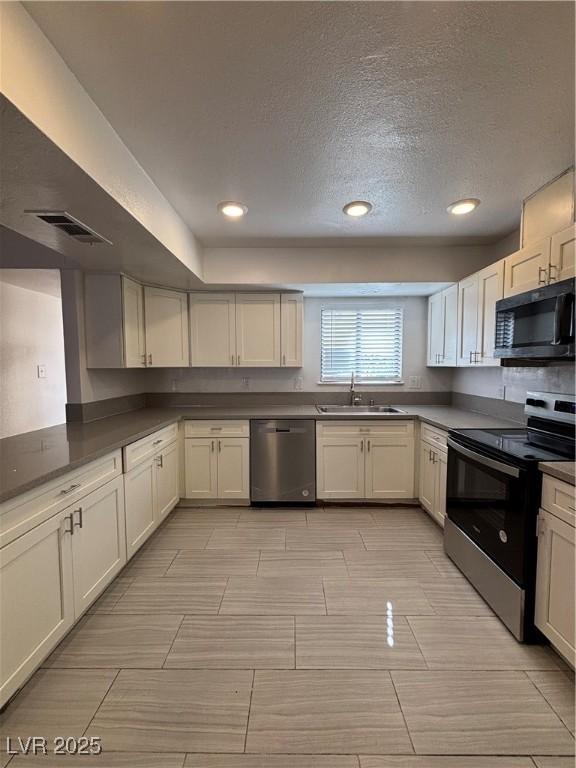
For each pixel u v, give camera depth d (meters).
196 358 3.60
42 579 1.53
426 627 1.87
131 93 1.39
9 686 1.35
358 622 1.90
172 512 3.29
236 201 2.33
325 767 1.23
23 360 4.35
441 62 1.27
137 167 1.86
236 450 3.37
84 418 2.87
